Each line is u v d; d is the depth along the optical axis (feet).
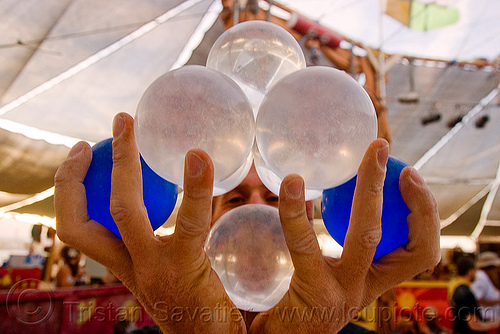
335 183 2.13
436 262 2.13
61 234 2.04
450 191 20.45
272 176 2.71
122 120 1.90
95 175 2.18
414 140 17.83
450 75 15.61
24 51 11.01
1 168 13.25
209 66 2.99
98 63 11.99
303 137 1.97
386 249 2.27
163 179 2.34
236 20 10.98
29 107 12.59
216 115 1.91
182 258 1.85
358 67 13.99
